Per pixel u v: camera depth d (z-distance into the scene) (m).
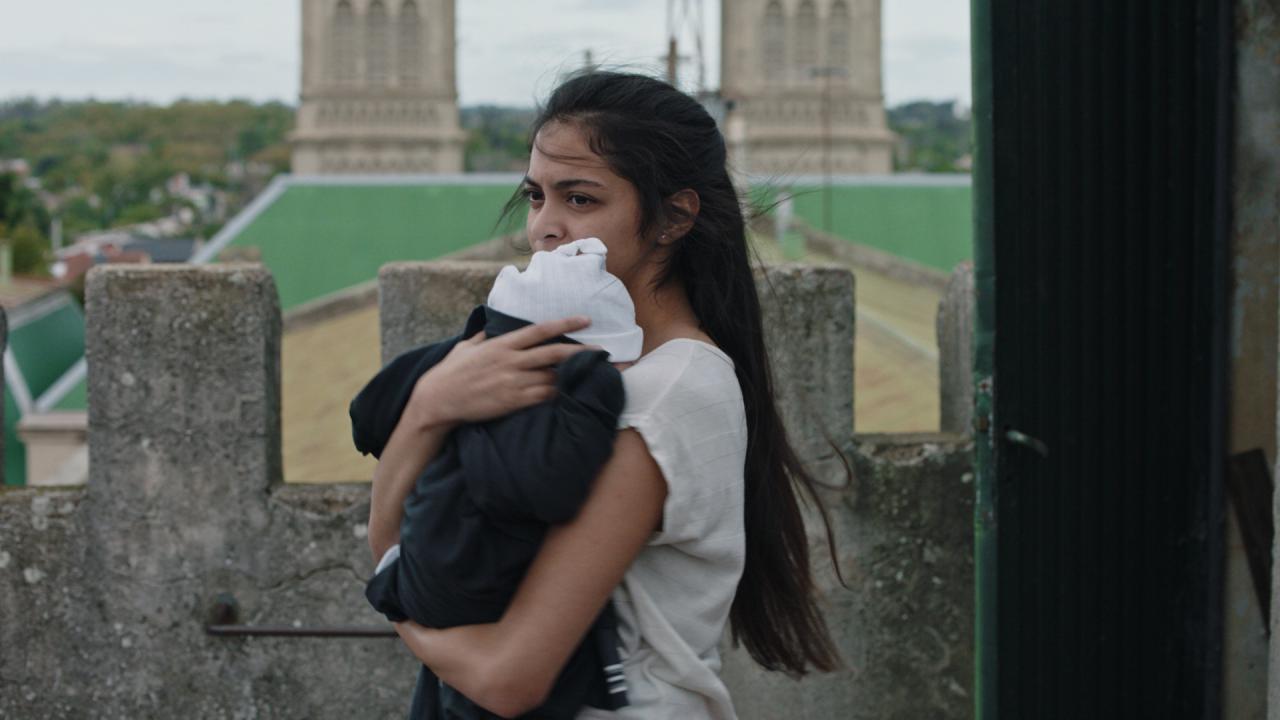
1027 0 2.92
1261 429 3.06
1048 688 3.06
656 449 1.70
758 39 81.81
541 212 1.85
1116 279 3.01
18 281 52.59
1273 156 3.01
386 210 31.34
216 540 3.39
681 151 1.83
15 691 3.41
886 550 3.53
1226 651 3.10
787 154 81.62
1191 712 3.11
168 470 3.36
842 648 3.54
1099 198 2.99
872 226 32.38
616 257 1.83
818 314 3.43
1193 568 3.08
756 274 3.40
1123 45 2.97
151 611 3.40
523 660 1.66
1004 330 2.97
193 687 3.42
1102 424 3.03
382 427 1.86
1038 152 2.95
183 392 3.34
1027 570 3.03
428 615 1.71
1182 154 3.01
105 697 3.42
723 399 1.79
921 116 98.19
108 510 3.37
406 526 1.71
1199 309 3.04
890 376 13.15
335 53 83.38
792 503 2.06
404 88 83.75
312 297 29.30
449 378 1.70
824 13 81.81
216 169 190.50
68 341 37.12
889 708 3.56
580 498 1.65
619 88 1.83
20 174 173.00
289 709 3.43
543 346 1.71
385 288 3.39
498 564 1.67
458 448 1.70
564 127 1.81
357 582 3.40
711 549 1.78
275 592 3.40
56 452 25.58
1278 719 2.49
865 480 3.50
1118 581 3.07
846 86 81.62
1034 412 3.00
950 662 3.56
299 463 12.55
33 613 3.40
